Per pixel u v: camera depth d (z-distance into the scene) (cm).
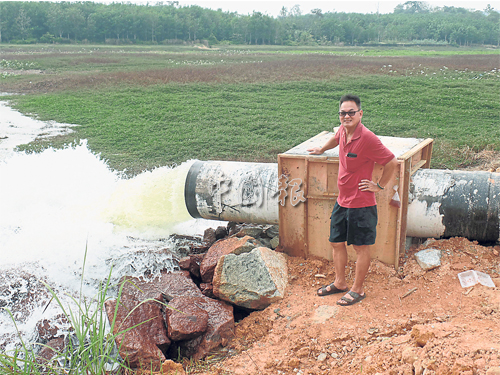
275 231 576
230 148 1170
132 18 11219
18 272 517
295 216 504
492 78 2436
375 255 474
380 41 12756
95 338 352
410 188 489
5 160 1052
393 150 465
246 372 354
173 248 579
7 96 2156
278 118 1542
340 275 427
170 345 405
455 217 471
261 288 439
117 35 11294
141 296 452
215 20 12681
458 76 2541
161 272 514
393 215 454
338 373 336
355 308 407
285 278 468
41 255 552
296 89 2191
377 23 14862
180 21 11612
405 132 1288
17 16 10500
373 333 371
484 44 12056
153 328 399
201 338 400
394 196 445
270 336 390
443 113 1566
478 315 363
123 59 4481
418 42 12162
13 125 1502
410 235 508
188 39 11756
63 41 10494
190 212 581
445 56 5047
